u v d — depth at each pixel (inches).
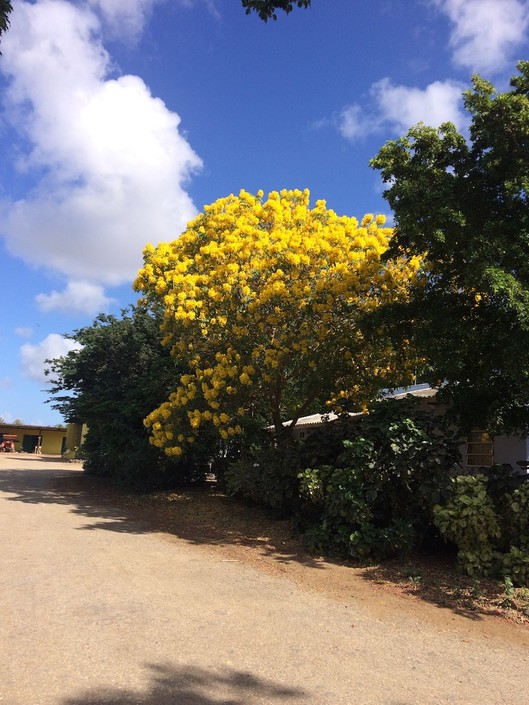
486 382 327.6
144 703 126.6
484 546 265.3
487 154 307.9
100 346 691.4
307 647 168.7
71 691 130.3
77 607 192.7
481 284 276.1
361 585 249.0
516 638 191.2
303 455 357.1
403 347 408.2
